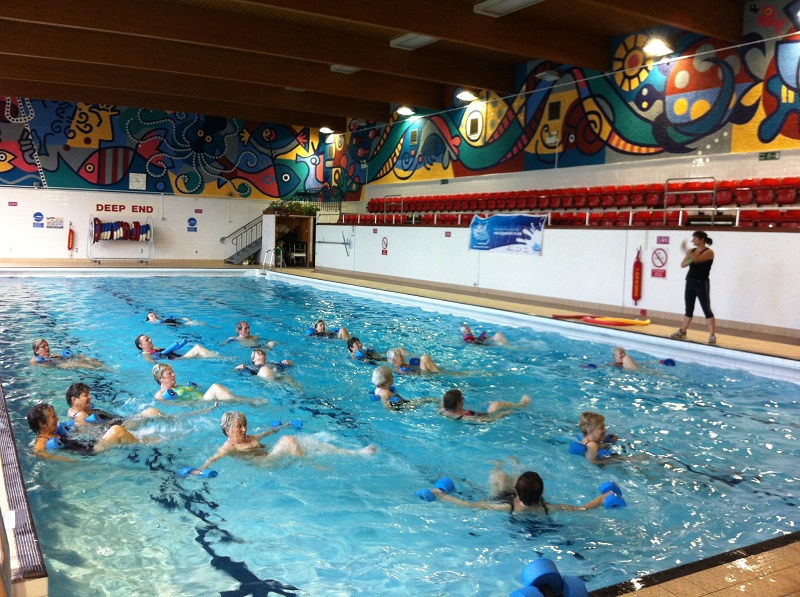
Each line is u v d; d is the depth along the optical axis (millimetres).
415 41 13492
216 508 3635
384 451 4590
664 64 12234
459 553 3164
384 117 20094
